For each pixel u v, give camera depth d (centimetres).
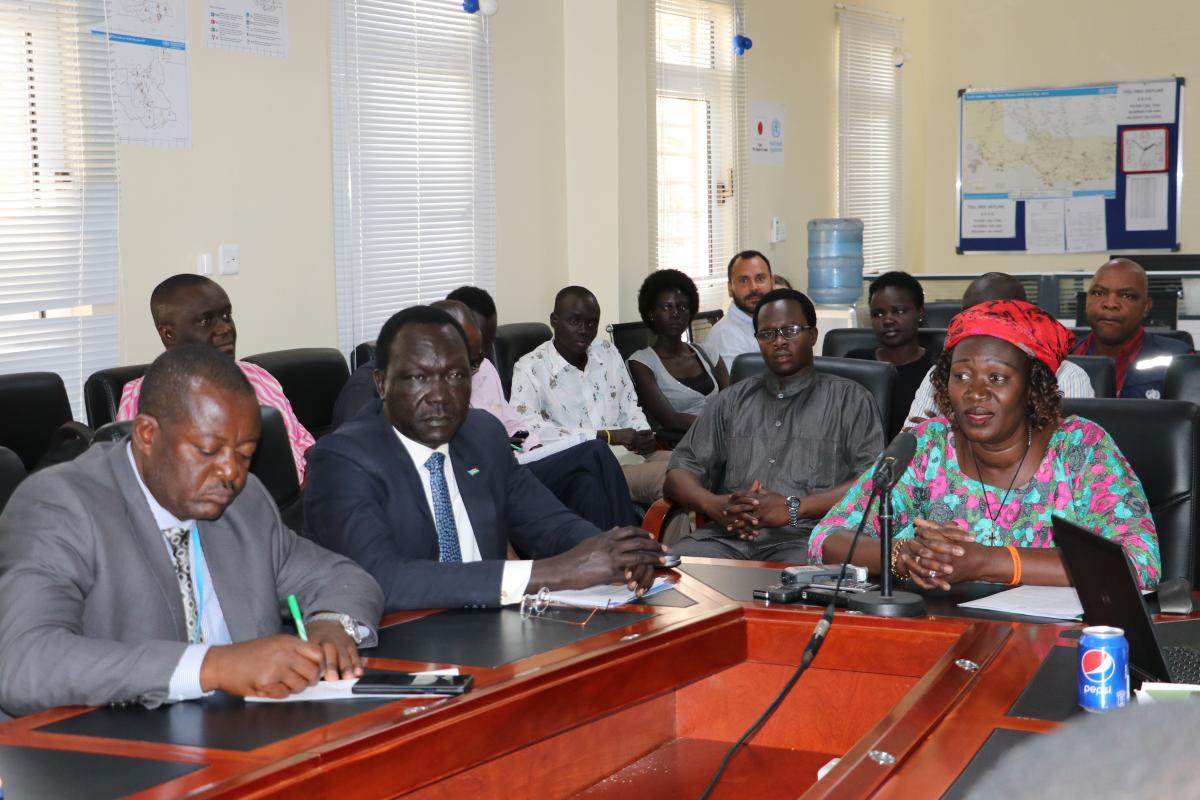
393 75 496
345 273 481
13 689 151
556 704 156
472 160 535
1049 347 212
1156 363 411
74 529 165
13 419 317
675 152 636
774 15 699
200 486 167
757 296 557
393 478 218
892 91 817
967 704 138
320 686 153
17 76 358
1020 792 22
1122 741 22
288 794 124
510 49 549
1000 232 824
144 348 399
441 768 141
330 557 193
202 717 144
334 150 473
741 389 354
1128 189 788
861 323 654
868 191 806
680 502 345
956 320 220
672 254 638
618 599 192
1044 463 217
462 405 223
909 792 112
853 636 179
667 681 173
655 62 611
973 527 220
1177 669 150
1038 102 803
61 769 127
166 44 398
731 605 191
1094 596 160
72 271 377
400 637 179
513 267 561
